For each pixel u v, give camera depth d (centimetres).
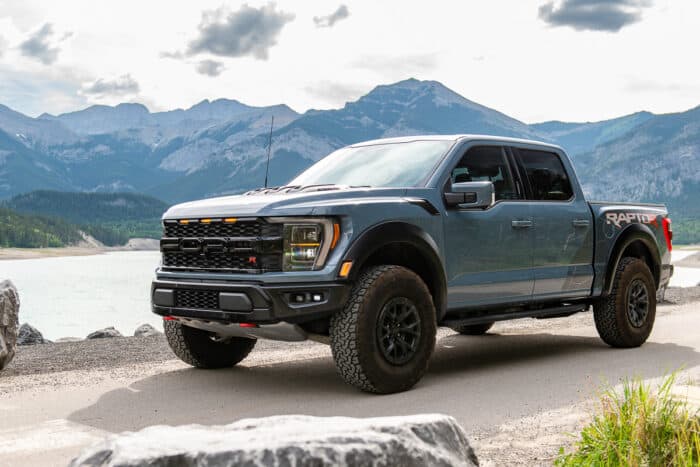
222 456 198
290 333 517
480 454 369
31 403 513
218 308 528
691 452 299
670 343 799
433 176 594
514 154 670
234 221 528
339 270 508
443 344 822
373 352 514
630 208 777
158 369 655
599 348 766
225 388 564
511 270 638
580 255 708
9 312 651
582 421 437
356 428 224
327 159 693
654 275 811
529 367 649
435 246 565
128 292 9500
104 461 201
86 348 812
